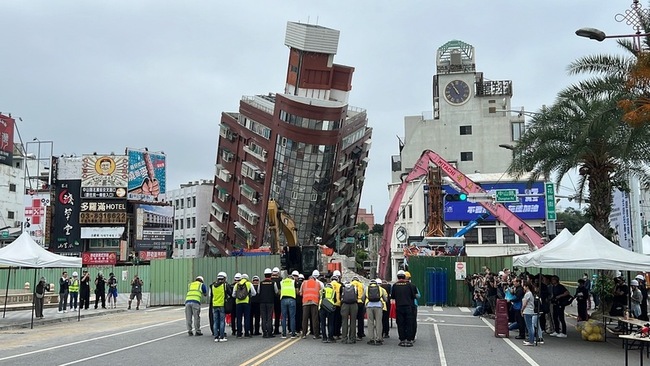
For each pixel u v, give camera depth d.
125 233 83.06
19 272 51.72
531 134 23.70
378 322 16.58
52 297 36.84
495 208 40.16
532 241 38.91
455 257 35.22
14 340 18.50
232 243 92.44
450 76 77.88
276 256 36.91
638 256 16.98
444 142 77.00
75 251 81.12
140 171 85.38
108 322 25.14
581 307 19.56
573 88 21.72
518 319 18.45
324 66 83.25
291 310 18.11
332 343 16.69
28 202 80.00
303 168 79.62
